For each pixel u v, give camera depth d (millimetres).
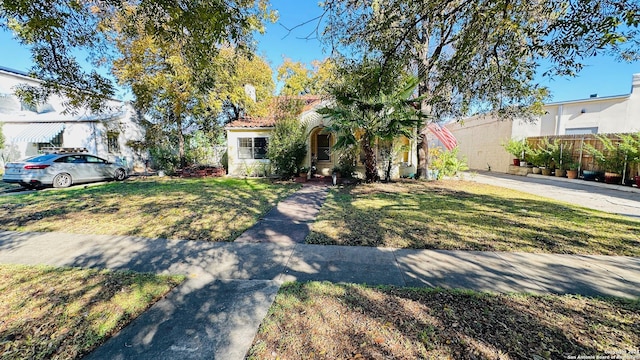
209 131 18453
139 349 2350
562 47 3295
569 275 3768
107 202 8500
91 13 5652
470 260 4273
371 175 13422
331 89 9789
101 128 16812
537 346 2369
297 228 5953
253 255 4480
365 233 5594
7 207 7746
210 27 3629
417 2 3740
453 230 5785
